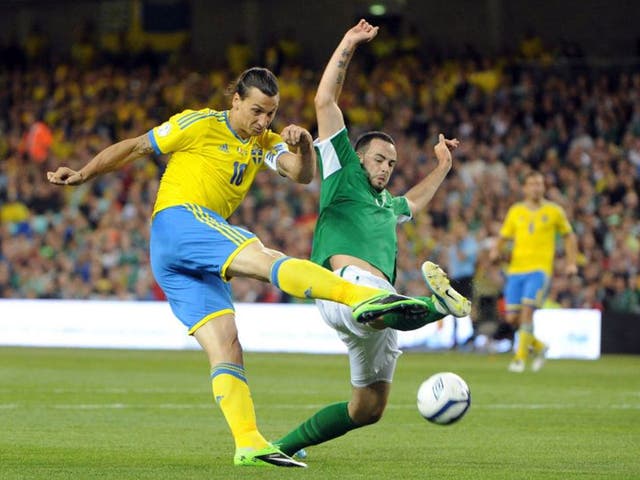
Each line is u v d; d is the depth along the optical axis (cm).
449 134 9031
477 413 3706
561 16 10169
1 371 5428
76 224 8619
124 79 10644
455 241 7575
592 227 7700
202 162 2370
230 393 2269
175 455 2567
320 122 2452
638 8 9912
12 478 2153
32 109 10512
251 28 11206
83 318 7925
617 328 7156
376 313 2059
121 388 4534
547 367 6075
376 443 2883
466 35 10512
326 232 2422
